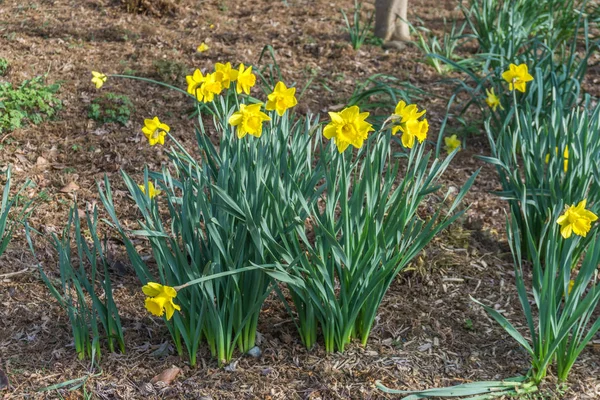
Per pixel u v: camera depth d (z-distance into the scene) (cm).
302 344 329
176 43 702
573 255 379
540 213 382
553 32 675
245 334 321
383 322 348
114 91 598
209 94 307
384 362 318
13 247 400
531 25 681
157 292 263
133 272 388
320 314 318
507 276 388
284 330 340
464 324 348
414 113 283
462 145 541
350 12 811
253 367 314
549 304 289
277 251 293
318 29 749
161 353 322
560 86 490
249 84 309
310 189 309
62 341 329
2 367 310
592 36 721
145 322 345
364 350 326
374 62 678
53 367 312
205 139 319
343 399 296
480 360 322
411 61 680
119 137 537
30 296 361
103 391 298
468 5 854
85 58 659
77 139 533
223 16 786
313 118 568
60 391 298
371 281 302
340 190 298
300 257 291
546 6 711
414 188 311
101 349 324
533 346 306
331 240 289
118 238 417
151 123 315
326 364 316
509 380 303
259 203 289
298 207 308
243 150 298
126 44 696
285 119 322
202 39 713
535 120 407
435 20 808
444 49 711
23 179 478
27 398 294
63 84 605
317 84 628
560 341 296
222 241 298
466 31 771
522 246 406
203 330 320
